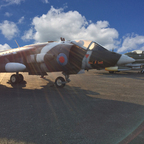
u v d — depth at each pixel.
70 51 6.39
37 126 2.43
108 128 2.37
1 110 3.27
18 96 4.72
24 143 1.91
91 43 6.30
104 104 3.79
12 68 5.83
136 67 18.03
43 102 3.97
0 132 2.21
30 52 6.71
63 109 3.37
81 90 5.86
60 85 6.48
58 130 2.29
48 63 6.39
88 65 6.13
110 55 5.80
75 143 1.92
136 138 2.05
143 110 3.30
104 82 8.52
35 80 9.41
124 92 5.44
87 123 2.57
